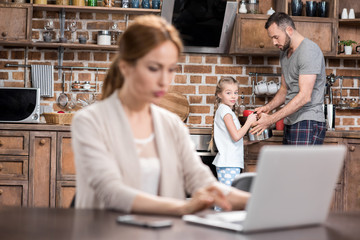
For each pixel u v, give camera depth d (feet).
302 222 3.93
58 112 13.32
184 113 14.21
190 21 13.71
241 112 13.83
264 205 3.64
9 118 12.98
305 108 11.75
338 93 14.80
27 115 13.03
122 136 4.99
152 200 4.27
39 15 13.97
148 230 3.61
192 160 5.34
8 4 13.12
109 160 4.75
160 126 5.25
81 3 13.71
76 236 3.40
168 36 4.65
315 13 13.98
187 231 3.62
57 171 12.57
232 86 12.44
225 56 14.46
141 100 5.00
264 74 14.48
